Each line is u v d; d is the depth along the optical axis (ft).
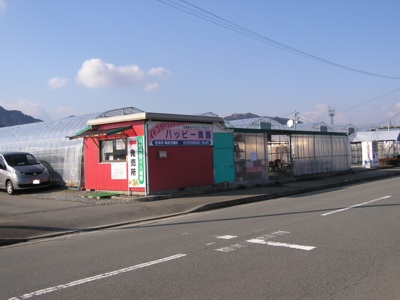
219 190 60.59
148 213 43.32
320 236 27.61
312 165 88.38
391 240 25.63
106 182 59.93
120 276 20.49
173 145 57.11
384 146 144.46
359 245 24.66
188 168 58.90
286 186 66.64
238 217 38.55
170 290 18.01
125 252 25.84
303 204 45.70
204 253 24.38
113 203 49.24
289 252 23.68
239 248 25.23
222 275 19.83
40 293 18.51
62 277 20.88
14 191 64.49
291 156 82.53
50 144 74.08
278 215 38.11
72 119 77.66
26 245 31.01
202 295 17.19
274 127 99.04
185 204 47.78
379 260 21.31
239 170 67.46
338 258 21.98
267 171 73.05
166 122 56.44
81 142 67.41
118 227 37.50
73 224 37.99
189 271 20.75
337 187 67.82
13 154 67.82
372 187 62.69
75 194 59.11
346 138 100.48
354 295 16.58
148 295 17.51
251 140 70.44
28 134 83.61
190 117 58.90
